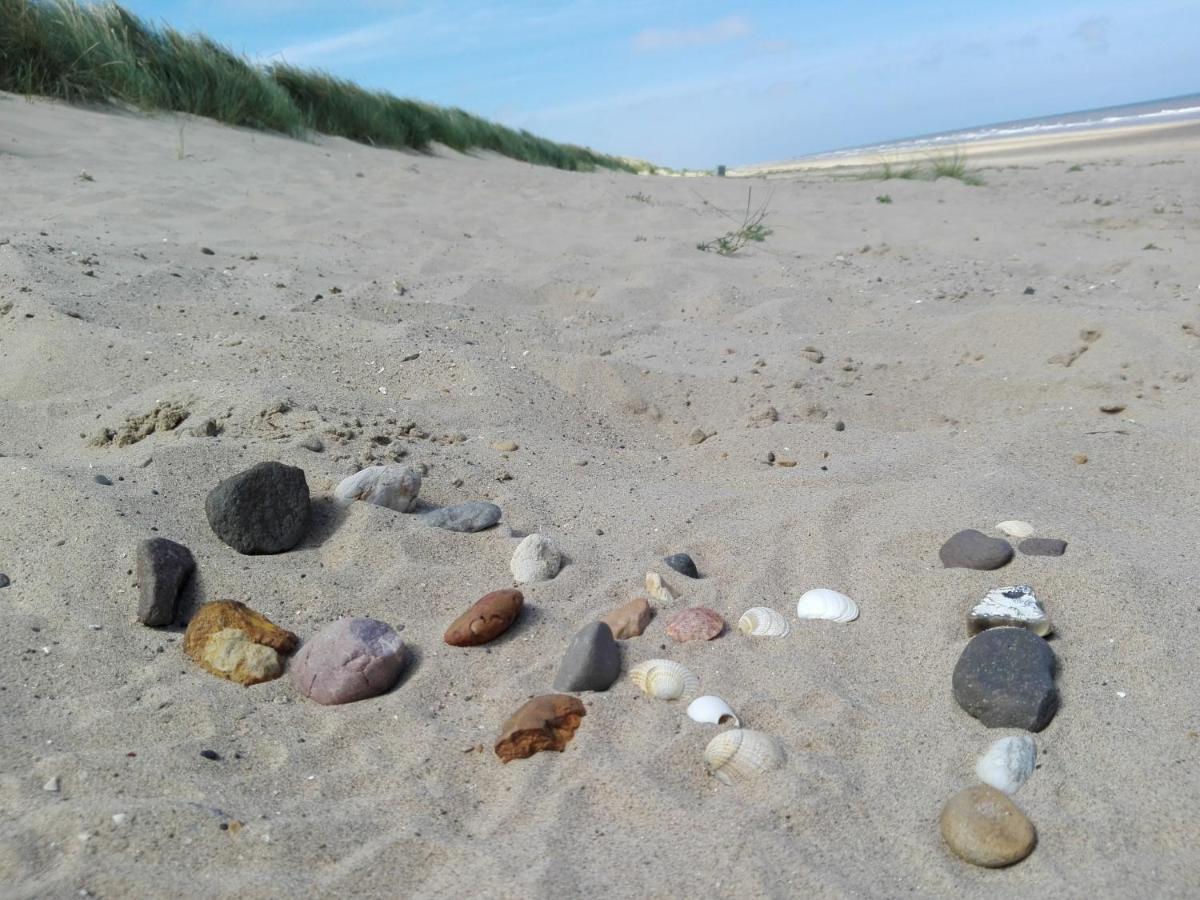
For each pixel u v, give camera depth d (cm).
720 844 42
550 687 53
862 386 101
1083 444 82
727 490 77
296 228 154
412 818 44
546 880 40
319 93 285
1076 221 190
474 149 344
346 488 69
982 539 61
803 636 57
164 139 212
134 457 73
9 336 95
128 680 54
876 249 168
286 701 53
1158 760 45
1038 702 48
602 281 140
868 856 41
